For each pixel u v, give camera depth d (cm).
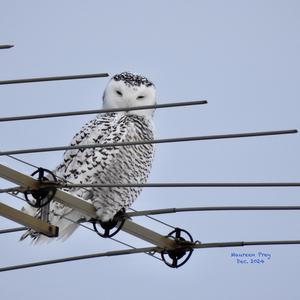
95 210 1348
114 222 1349
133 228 1336
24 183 1200
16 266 1280
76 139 1700
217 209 1259
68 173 1659
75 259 1288
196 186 1189
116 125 1700
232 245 1285
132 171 1691
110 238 1363
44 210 1244
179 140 1152
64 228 1573
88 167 1653
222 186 1195
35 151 1172
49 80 1151
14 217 1211
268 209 1243
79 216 1572
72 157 1675
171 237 1322
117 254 1302
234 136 1124
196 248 1312
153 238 1316
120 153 1670
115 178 1666
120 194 1633
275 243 1272
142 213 1324
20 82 1159
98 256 1295
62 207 1555
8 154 1169
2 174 1188
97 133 1689
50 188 1206
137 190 1672
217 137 1134
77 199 1336
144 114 1742
